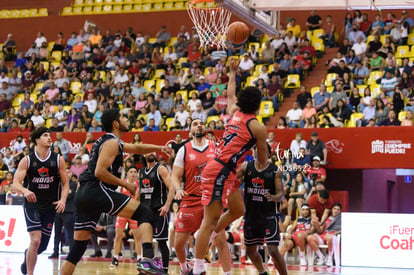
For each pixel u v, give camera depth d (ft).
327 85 59.31
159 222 28.43
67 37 84.53
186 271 24.48
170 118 59.21
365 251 39.81
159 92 66.54
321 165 49.11
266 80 61.21
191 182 23.93
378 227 39.81
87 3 84.99
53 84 69.41
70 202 42.57
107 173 19.31
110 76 68.80
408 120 49.39
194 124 24.00
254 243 23.72
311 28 68.85
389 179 61.72
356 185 51.78
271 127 56.75
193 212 23.85
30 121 62.28
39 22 85.81
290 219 43.60
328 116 51.57
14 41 83.92
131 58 71.77
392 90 54.90
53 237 45.60
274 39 66.59
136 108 60.80
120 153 20.08
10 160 57.72
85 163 52.42
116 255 35.06
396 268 38.93
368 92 54.24
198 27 44.11
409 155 47.29
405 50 60.54
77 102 65.00
